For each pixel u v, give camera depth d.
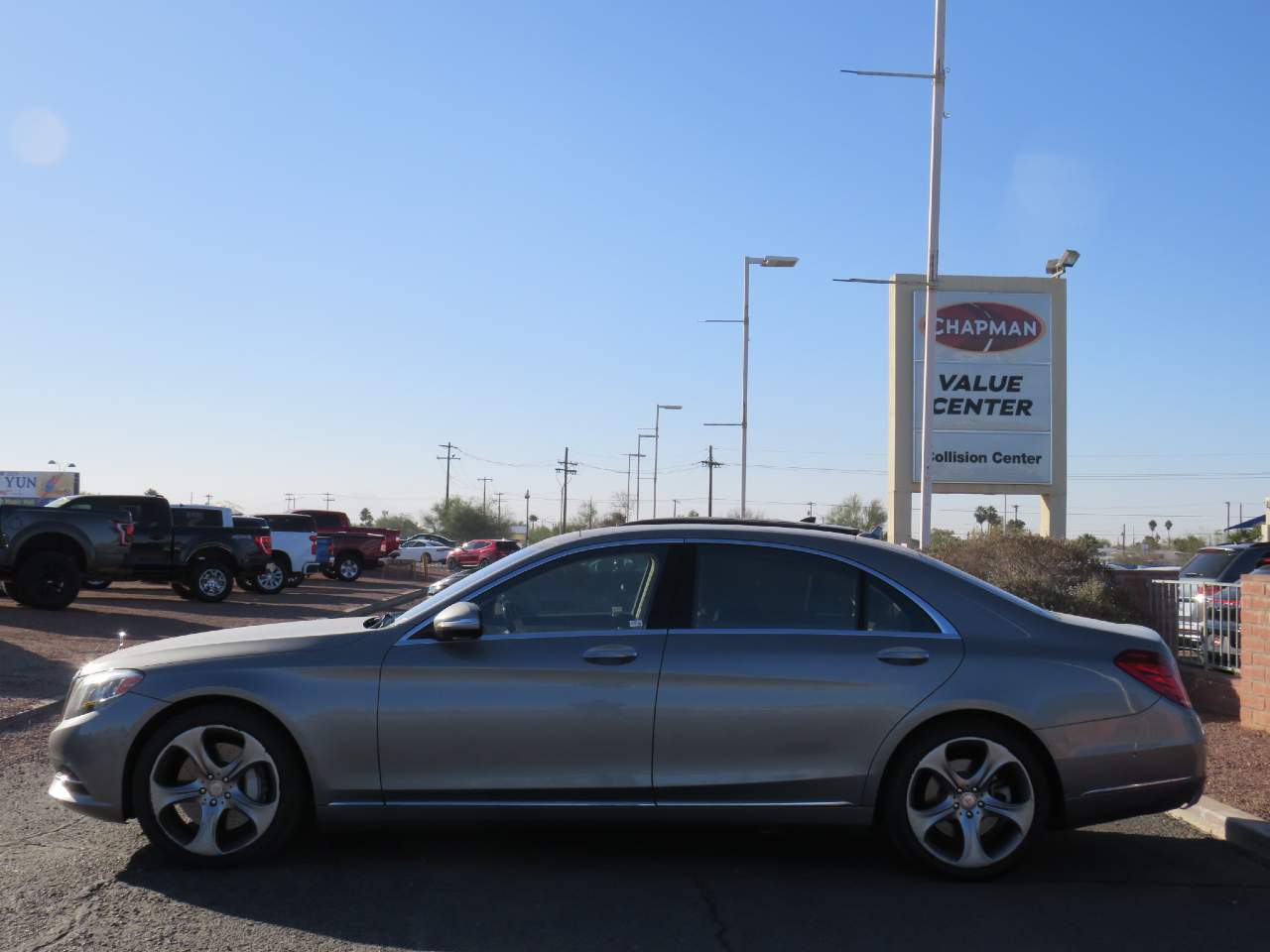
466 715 5.68
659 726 5.68
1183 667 11.62
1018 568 14.41
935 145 18.61
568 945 4.82
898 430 27.14
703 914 5.23
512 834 6.49
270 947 4.74
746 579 5.98
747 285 36.66
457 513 107.94
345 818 5.71
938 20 18.45
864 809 5.71
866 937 4.97
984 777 5.73
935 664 5.76
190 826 5.86
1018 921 5.20
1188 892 5.68
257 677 5.71
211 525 23.69
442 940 4.86
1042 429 27.25
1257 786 7.68
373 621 6.30
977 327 27.23
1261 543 16.70
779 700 5.70
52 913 5.09
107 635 15.90
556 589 5.97
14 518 18.73
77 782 5.79
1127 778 5.76
